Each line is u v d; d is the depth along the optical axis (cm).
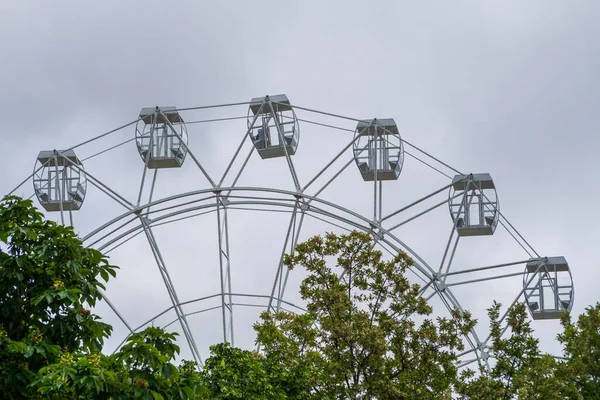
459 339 4878
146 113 7262
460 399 4719
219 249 6850
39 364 3372
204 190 6881
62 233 3625
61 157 7388
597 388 5200
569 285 7500
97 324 3519
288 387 4988
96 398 3170
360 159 7175
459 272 7062
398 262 5050
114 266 3672
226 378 4888
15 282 3491
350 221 6925
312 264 5041
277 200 6925
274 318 5297
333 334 4725
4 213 3597
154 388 3262
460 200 7275
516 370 4809
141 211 6906
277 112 7162
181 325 6812
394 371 4853
